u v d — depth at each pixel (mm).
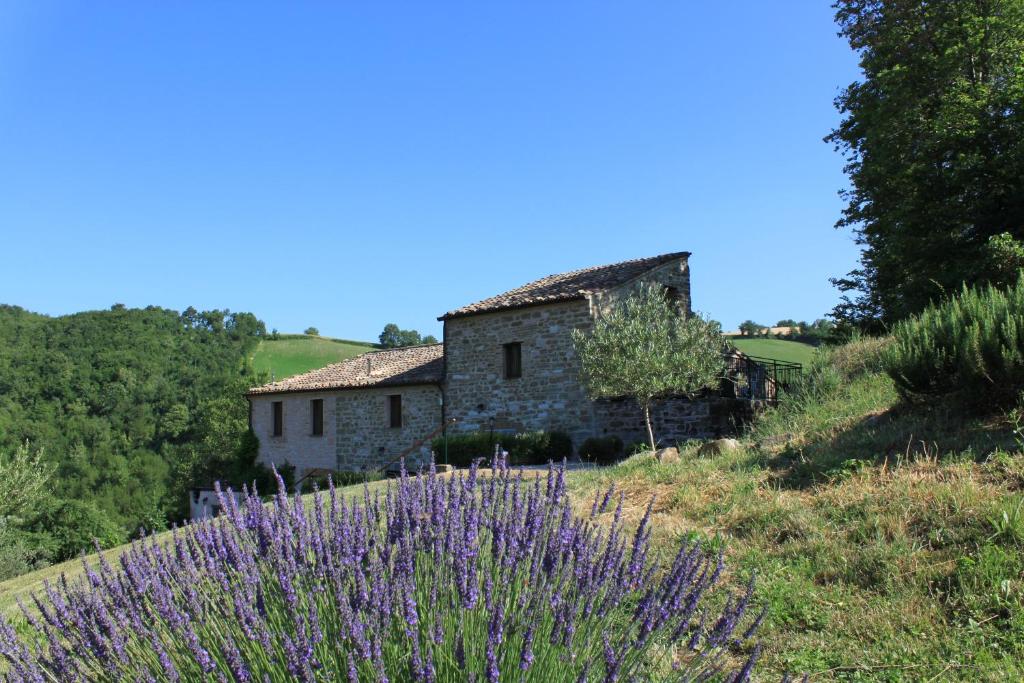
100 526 22984
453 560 2980
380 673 2426
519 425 20188
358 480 22172
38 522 22984
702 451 10484
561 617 2775
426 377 22594
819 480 7758
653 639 3006
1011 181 19266
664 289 21078
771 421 11492
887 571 5531
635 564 3262
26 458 24781
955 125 20062
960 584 5109
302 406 26375
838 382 12109
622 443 18406
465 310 21531
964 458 7016
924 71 21656
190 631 2652
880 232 24234
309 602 2777
